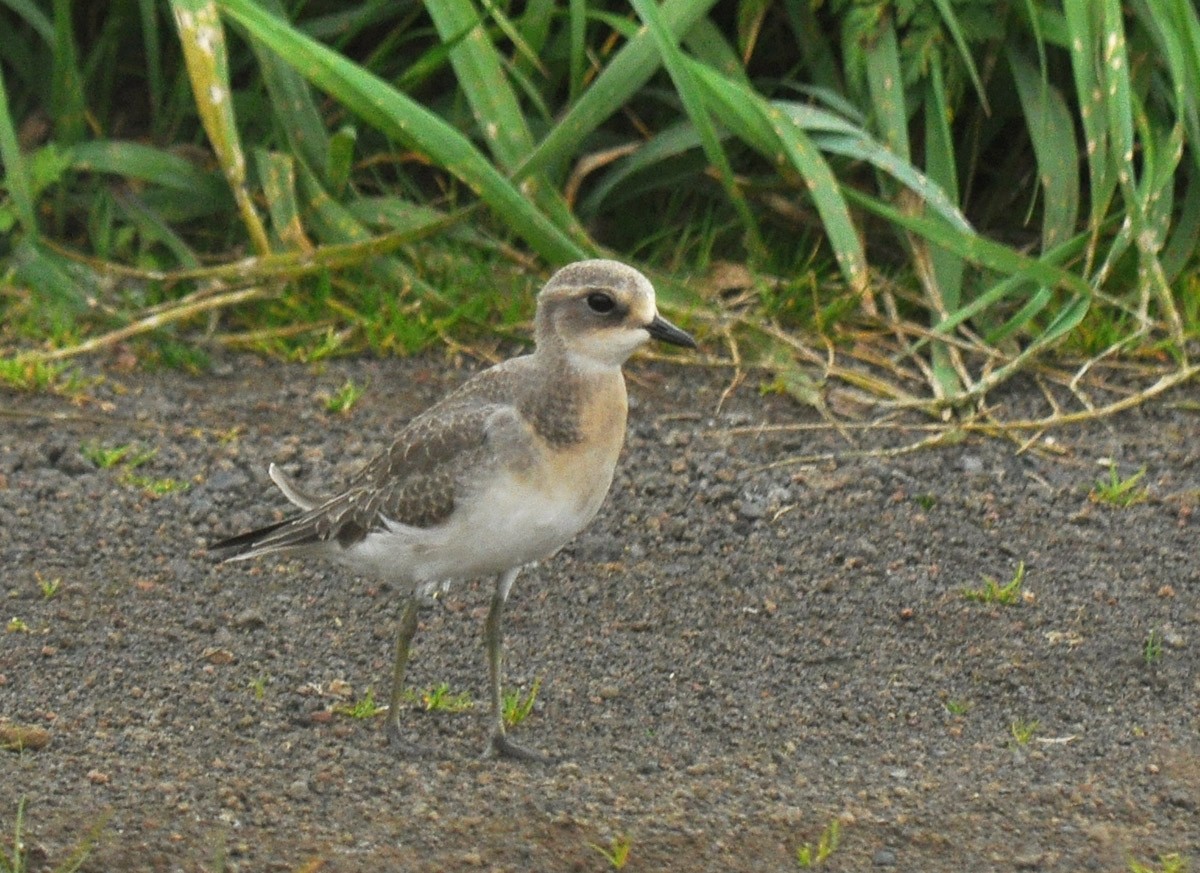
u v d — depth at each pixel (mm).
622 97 13398
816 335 13516
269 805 8570
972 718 9469
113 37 15070
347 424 12734
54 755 8992
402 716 9508
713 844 8273
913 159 14594
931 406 12688
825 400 12938
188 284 14102
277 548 9250
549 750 9164
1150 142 13242
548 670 9977
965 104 14555
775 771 8938
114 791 8664
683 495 11836
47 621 10328
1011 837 8352
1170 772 8875
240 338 13680
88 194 14719
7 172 13695
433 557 8891
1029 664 9930
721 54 14117
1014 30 14078
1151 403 12805
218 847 8133
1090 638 10188
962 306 13656
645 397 13055
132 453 12305
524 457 8695
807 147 13375
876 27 13734
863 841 8312
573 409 8758
